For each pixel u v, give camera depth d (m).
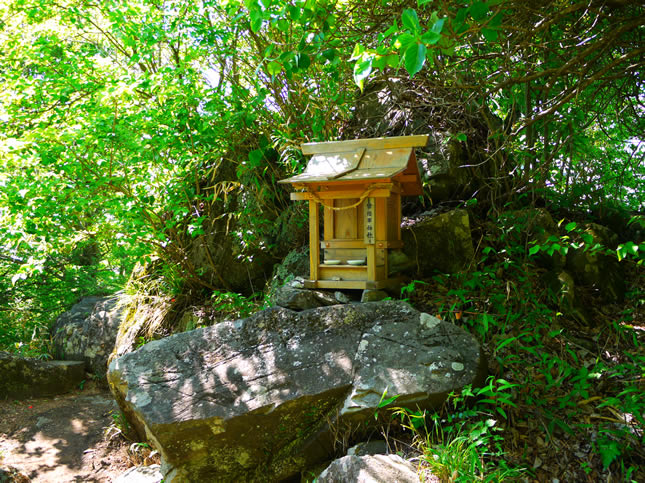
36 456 4.11
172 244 4.98
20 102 4.26
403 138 3.55
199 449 2.86
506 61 2.91
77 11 5.19
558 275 3.69
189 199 4.98
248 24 4.39
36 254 4.94
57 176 3.94
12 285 6.59
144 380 3.04
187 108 4.47
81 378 5.96
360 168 3.54
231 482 2.95
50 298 7.21
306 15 2.62
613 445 2.35
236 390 2.94
